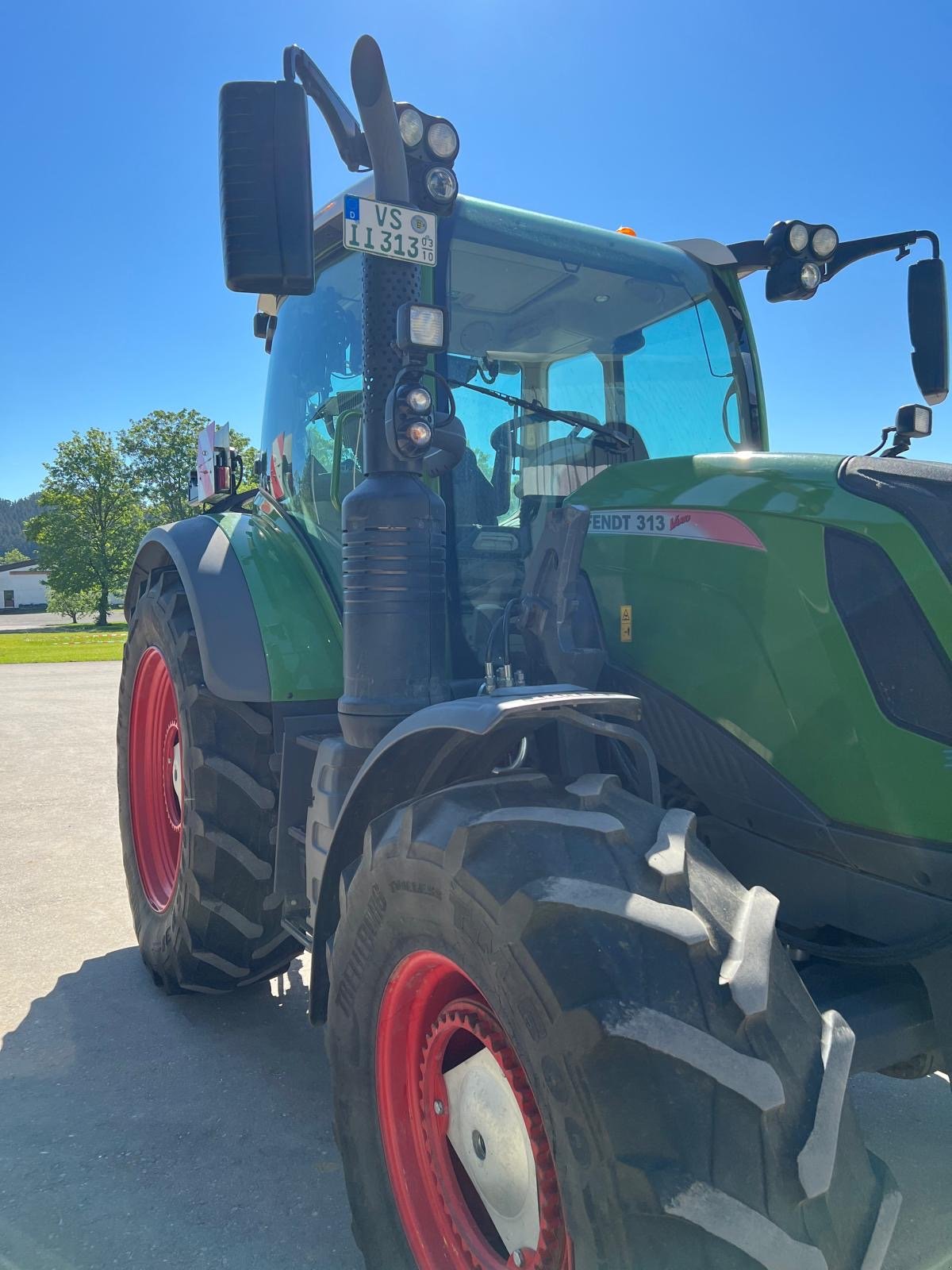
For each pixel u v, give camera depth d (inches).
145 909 140.9
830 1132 55.1
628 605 91.6
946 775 70.3
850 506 76.7
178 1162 98.0
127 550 2628.0
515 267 106.3
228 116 76.7
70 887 186.7
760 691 80.7
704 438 115.5
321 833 91.0
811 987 76.7
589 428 104.9
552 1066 56.3
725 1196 52.1
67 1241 85.7
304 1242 85.9
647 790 72.9
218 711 116.0
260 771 115.9
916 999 74.3
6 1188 93.4
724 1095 53.9
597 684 90.7
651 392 113.3
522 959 58.5
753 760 81.4
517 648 97.7
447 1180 73.9
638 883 60.9
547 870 61.3
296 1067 118.4
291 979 145.9
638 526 91.6
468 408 103.0
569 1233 56.1
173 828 143.3
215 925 120.0
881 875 74.7
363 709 85.0
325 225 117.4
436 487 98.8
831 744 76.0
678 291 115.3
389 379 86.7
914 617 72.1
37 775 300.2
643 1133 53.4
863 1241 56.1
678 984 56.4
